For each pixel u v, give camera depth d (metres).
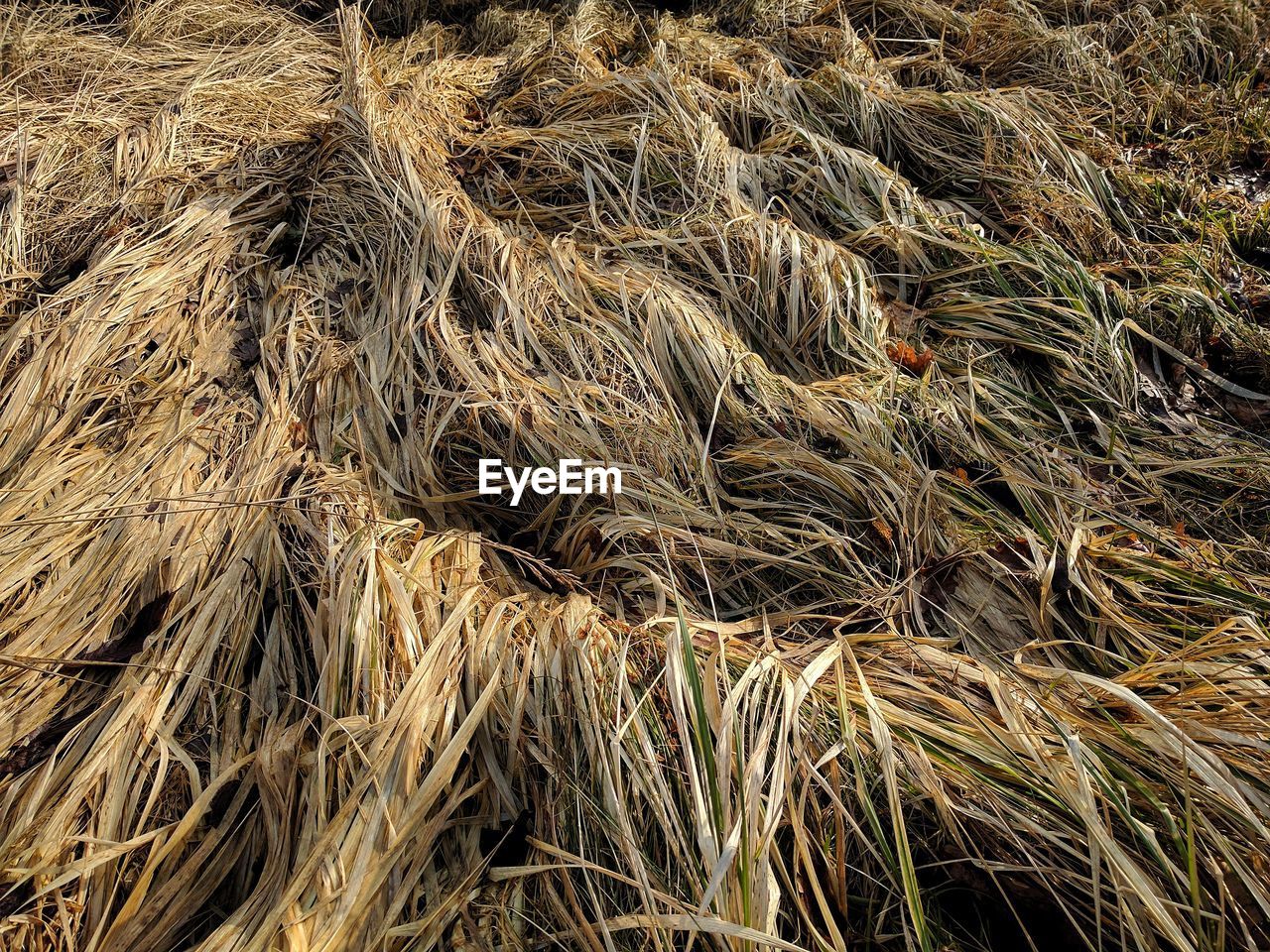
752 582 1.06
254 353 1.28
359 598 0.93
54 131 1.67
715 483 1.14
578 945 0.79
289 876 0.79
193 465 1.12
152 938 0.78
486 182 1.58
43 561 1.01
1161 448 1.23
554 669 0.90
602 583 1.04
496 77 1.93
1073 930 0.78
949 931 0.81
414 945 0.78
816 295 1.34
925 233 1.48
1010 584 1.04
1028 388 1.32
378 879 0.78
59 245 1.48
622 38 2.11
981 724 0.85
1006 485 1.17
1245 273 1.50
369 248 1.40
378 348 1.25
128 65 1.91
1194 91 1.86
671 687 0.85
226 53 2.02
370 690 0.88
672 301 1.29
